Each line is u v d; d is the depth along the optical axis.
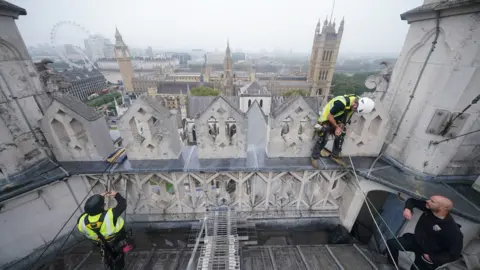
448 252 4.04
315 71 76.88
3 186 4.79
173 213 6.72
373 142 6.08
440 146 4.94
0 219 4.84
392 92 6.07
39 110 5.43
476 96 4.28
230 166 5.79
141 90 99.12
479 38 3.97
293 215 6.93
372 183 5.67
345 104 5.04
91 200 3.99
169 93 79.62
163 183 6.53
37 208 5.30
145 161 5.95
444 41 4.51
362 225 7.76
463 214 4.36
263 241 6.82
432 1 4.62
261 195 7.12
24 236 5.30
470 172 5.23
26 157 5.20
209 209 6.35
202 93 68.88
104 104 90.38
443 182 5.18
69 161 5.79
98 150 5.72
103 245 4.28
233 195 7.12
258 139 12.08
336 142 5.79
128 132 5.56
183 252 5.92
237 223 6.71
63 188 5.58
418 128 5.23
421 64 5.08
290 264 5.48
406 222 6.12
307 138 6.00
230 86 74.38
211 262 4.63
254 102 11.75
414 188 5.03
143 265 5.41
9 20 4.61
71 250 6.03
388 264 5.54
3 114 4.66
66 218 5.94
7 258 5.18
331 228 7.13
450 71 4.46
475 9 3.85
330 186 6.48
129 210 6.64
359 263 5.57
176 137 6.02
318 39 73.19
